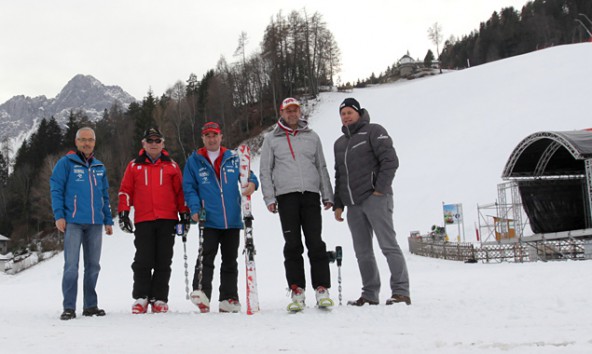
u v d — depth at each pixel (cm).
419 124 3584
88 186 556
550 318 357
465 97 3788
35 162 6800
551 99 3139
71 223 543
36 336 375
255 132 5419
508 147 2709
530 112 3055
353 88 6125
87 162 564
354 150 539
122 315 511
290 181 509
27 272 3256
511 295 551
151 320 450
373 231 561
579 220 1889
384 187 516
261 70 6400
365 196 530
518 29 10531
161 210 568
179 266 2039
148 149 581
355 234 547
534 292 570
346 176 544
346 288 845
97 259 560
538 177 1850
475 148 2844
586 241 1376
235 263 551
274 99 5766
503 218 1830
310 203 514
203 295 514
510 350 263
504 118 3122
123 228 569
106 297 952
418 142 3244
